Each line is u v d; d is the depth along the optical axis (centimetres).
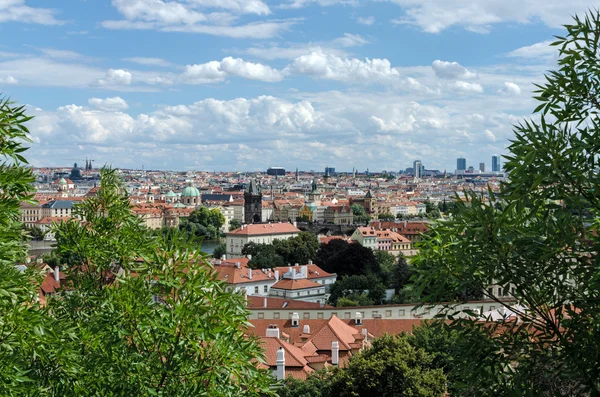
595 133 3316
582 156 3303
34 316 3766
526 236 3238
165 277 4100
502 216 3222
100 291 4594
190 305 3975
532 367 3281
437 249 3431
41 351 3822
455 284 3381
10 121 3912
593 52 3428
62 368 4000
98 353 4047
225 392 4038
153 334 3997
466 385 3378
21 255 4128
